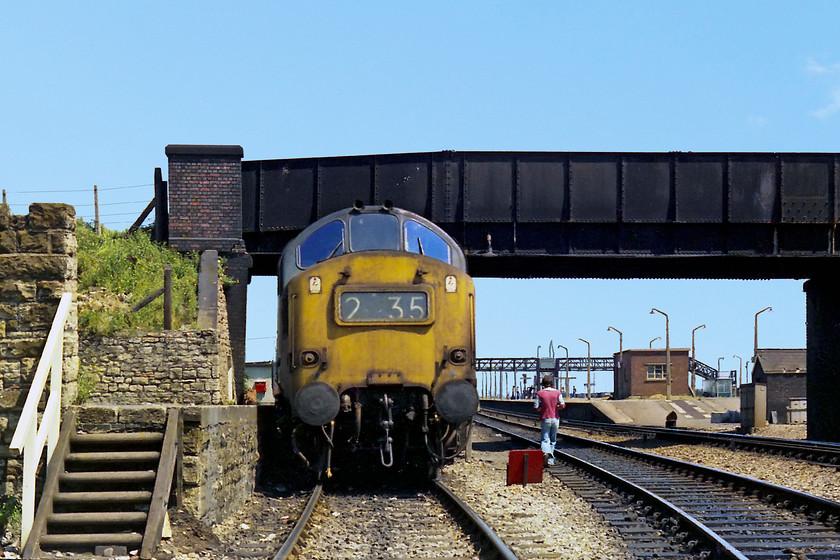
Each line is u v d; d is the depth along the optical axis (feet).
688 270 82.38
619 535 34.17
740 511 39.24
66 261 34.71
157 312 59.88
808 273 84.99
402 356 44.09
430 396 44.42
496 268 79.61
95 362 55.72
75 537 29.66
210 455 34.35
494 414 175.83
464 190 72.43
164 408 33.30
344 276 44.62
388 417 43.62
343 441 45.93
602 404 198.49
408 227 48.16
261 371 145.69
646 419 187.93
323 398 43.34
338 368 43.86
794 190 75.00
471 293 46.06
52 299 34.37
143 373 55.98
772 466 59.21
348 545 31.14
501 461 63.62
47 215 34.88
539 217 73.15
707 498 43.37
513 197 73.05
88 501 30.78
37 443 30.32
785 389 157.89
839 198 75.10
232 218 69.87
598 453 72.18
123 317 57.57
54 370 32.53
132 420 33.12
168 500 31.27
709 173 74.64
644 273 82.69
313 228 48.49
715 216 74.43
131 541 29.66
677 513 35.60
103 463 32.53
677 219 74.08
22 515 29.60
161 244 70.85
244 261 69.51
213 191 69.97
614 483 47.01
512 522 35.09
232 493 38.70
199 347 56.44
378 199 72.28
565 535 33.40
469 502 39.96
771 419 151.64
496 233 73.46
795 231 75.56
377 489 46.52
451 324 44.93
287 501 42.96
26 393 33.73
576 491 46.01
